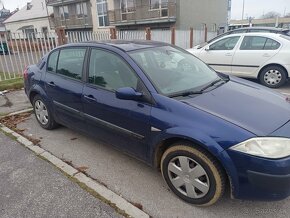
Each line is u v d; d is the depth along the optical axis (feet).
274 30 31.83
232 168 7.55
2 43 26.43
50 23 120.78
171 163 8.91
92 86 11.27
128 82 10.02
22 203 8.98
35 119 16.55
